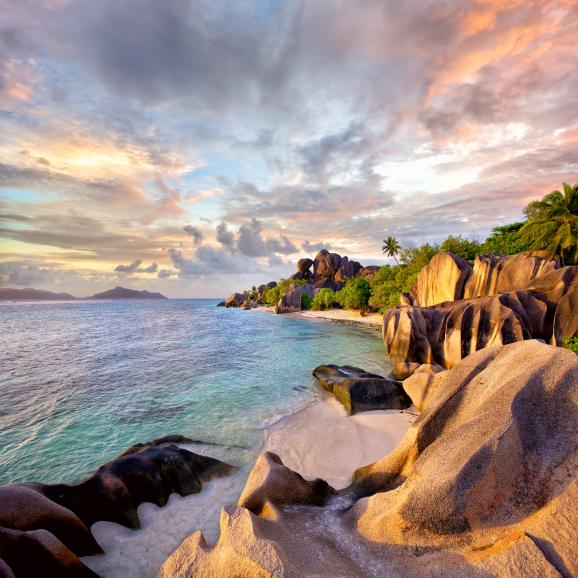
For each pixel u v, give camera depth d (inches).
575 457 146.9
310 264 4741.6
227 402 566.9
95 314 3346.5
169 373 787.4
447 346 679.7
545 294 629.3
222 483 314.5
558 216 1081.4
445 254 1031.0
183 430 453.4
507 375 196.7
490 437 158.9
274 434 426.3
